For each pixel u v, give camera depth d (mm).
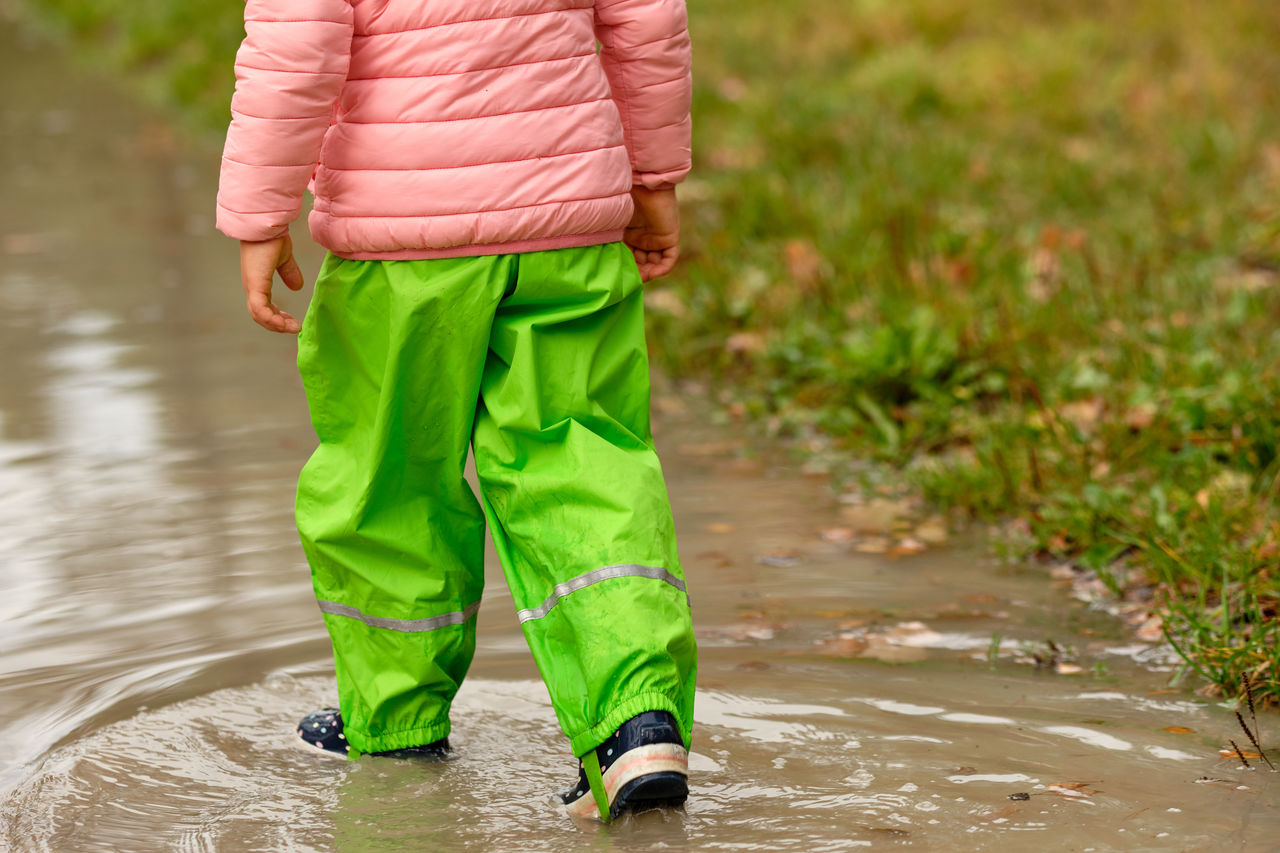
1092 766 3148
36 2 27000
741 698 3559
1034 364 6137
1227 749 3238
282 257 3096
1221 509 4520
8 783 3150
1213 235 8180
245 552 4699
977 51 13711
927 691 3613
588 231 2990
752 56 14891
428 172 2898
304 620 4148
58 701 3602
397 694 3186
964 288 7250
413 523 3135
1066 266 7562
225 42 18484
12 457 5703
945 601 4301
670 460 5773
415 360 2977
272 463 5617
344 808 3020
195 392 6609
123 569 4559
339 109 2996
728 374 6914
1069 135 11219
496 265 2936
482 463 3014
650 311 7496
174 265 9406
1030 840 2789
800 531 4945
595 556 2871
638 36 3107
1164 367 5973
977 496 5074
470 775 3178
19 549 4734
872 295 7164
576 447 2941
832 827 2857
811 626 4098
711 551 4754
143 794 3100
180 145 14578
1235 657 3576
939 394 5918
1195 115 11109
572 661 2922
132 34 21094
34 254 9750
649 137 3225
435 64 2885
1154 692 3605
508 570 3021
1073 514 4691
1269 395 5363
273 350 7336
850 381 6109
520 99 2904
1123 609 4227
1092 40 13797
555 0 2930
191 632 4059
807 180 9984
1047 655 3863
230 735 3404
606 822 2908
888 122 11625
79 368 7016
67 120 16219
